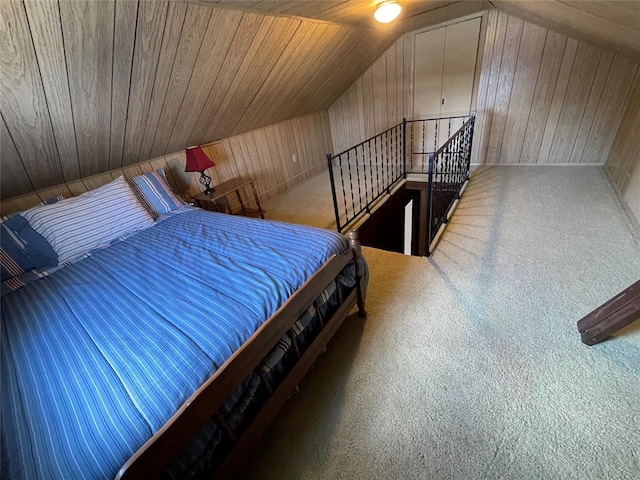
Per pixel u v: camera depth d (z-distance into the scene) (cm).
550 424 121
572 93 335
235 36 198
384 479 112
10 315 139
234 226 196
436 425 126
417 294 201
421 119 434
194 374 93
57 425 85
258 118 356
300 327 131
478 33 351
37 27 123
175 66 192
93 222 199
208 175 335
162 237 195
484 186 348
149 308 126
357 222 321
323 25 250
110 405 87
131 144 246
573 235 234
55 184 232
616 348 145
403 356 158
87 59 151
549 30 317
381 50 402
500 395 133
